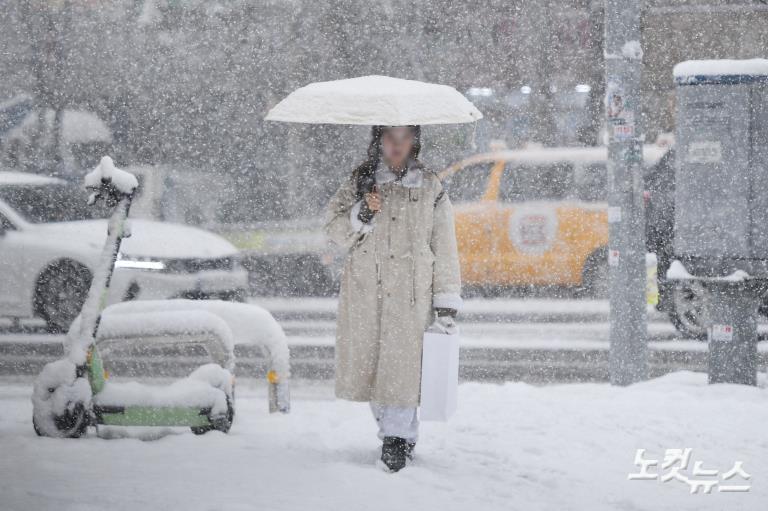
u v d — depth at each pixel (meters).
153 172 54.09
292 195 67.00
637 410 24.95
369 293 19.73
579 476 19.61
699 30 72.88
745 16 72.88
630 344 29.67
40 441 20.62
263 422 23.36
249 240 53.00
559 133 72.44
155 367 35.97
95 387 21.48
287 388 24.58
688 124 28.44
